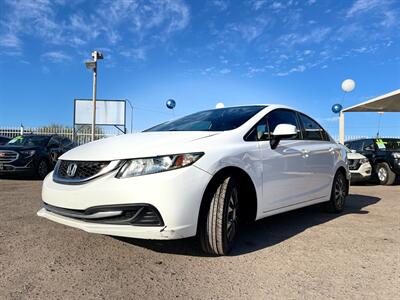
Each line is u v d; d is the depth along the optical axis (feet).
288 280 9.50
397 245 12.51
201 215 10.78
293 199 14.40
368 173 33.71
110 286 9.04
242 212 12.66
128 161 10.21
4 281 9.22
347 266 10.50
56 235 13.26
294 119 15.89
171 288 8.98
